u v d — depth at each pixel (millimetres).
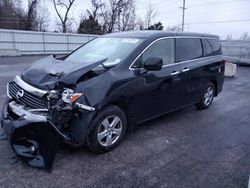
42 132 2506
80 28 39531
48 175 2584
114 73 3070
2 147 3092
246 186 2557
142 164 2914
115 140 3244
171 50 4016
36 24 38344
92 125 2861
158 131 3967
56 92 2613
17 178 2506
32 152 2580
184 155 3186
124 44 3680
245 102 6273
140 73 3359
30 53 23375
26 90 2775
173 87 3996
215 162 3033
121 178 2613
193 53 4555
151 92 3561
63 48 26016
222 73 5527
